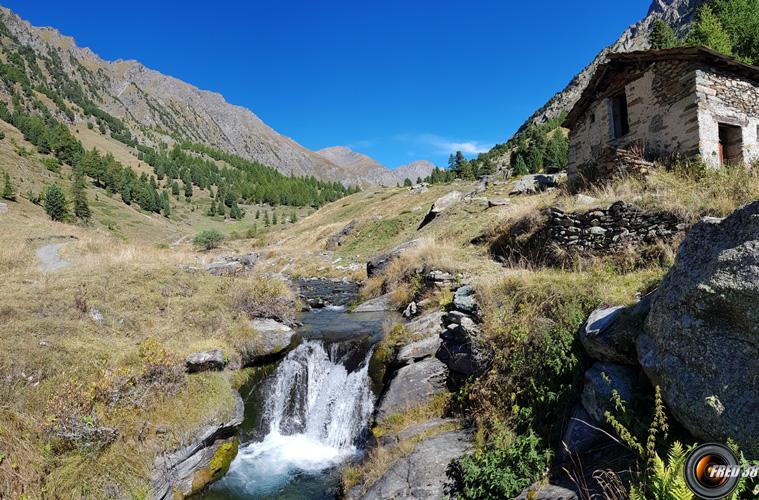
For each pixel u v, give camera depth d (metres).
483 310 7.90
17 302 9.77
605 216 10.02
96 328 9.56
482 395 6.56
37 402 6.72
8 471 5.69
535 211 13.20
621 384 4.46
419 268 15.44
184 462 7.39
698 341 3.48
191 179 168.25
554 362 5.71
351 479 6.90
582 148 17.44
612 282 6.97
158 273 13.69
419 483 5.49
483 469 4.99
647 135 13.98
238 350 10.52
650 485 2.94
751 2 24.78
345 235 40.38
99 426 6.68
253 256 38.25
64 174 103.12
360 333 11.96
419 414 7.53
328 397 10.20
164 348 8.73
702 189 9.58
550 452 4.76
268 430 9.62
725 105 12.73
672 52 12.72
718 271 3.44
